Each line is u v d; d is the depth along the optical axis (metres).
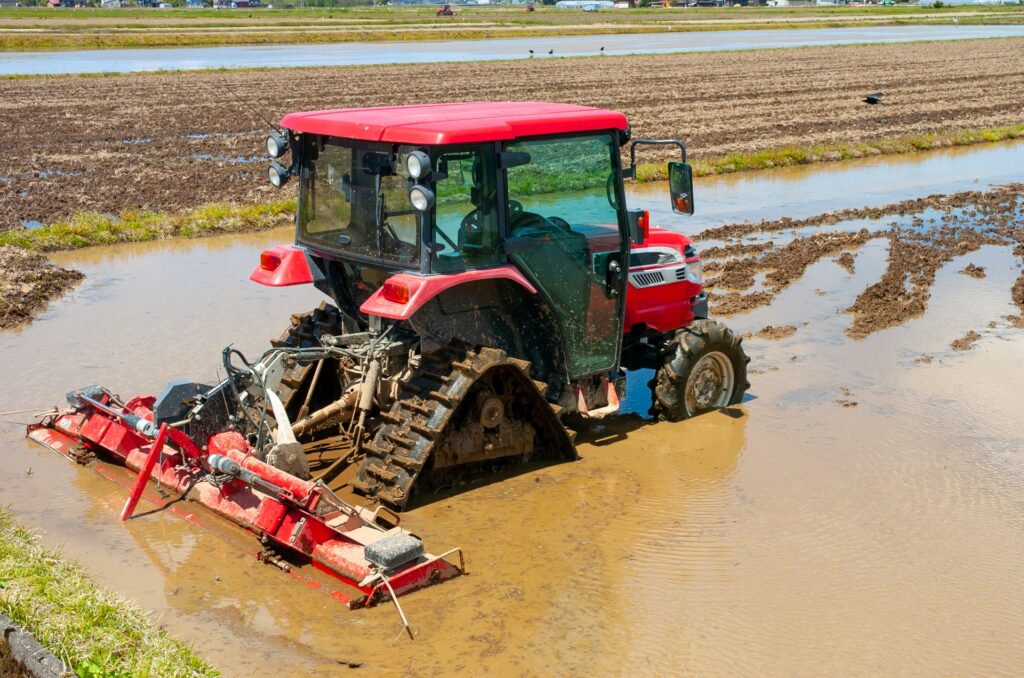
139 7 149.25
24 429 8.06
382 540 5.69
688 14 120.62
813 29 87.12
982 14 115.19
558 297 7.32
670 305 8.69
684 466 7.61
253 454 6.48
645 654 5.19
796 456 7.81
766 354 10.30
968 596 5.84
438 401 6.59
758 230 16.31
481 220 6.75
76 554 6.11
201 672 4.75
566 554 6.23
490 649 5.20
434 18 104.38
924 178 21.61
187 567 6.01
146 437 6.89
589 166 7.39
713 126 27.95
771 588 5.89
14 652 4.70
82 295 11.98
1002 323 11.35
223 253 14.44
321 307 8.06
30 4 150.25
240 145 24.00
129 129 26.42
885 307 11.91
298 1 168.75
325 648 5.19
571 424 8.33
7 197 17.67
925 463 7.69
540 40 72.69
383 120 6.72
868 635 5.43
